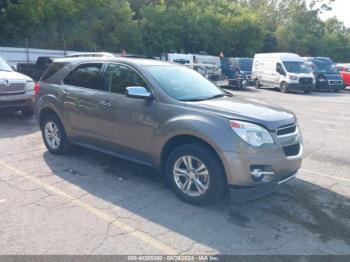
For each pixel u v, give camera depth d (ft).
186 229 11.92
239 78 70.23
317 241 11.48
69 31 84.02
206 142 12.96
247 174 12.42
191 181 13.71
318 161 20.43
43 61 59.77
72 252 10.37
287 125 13.46
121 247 10.71
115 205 13.57
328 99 56.85
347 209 13.93
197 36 109.81
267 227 12.27
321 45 177.17
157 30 103.35
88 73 17.67
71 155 19.61
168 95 14.42
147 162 15.21
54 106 18.75
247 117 12.74
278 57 68.95
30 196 14.16
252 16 129.90
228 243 11.14
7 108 27.32
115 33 94.68
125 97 15.55
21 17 76.23
